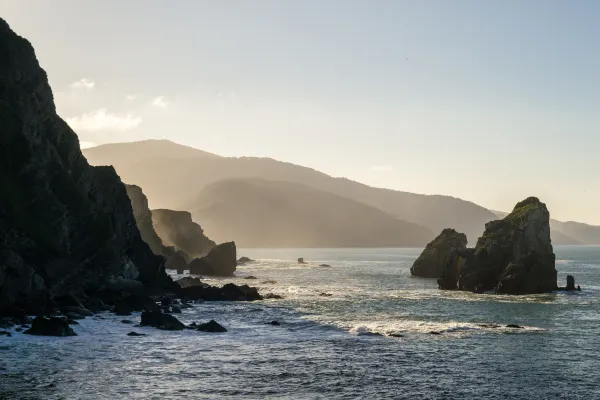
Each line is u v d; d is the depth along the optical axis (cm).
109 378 4109
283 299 9350
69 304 7175
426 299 9494
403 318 7175
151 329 5962
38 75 8356
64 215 7625
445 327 6359
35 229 7256
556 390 4050
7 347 4897
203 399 3719
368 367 4572
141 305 7325
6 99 7638
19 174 7406
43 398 3644
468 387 4091
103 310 7319
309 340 5588
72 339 5322
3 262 6303
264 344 5372
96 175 9931
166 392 3841
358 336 5819
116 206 9862
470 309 8144
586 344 5538
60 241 7469
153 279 9931
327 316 7275
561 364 4753
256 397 3781
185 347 5159
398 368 4559
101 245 8256
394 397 3847
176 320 6134
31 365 4378
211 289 9388
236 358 4788
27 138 7638
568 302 9112
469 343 5538
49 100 8612
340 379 4222
